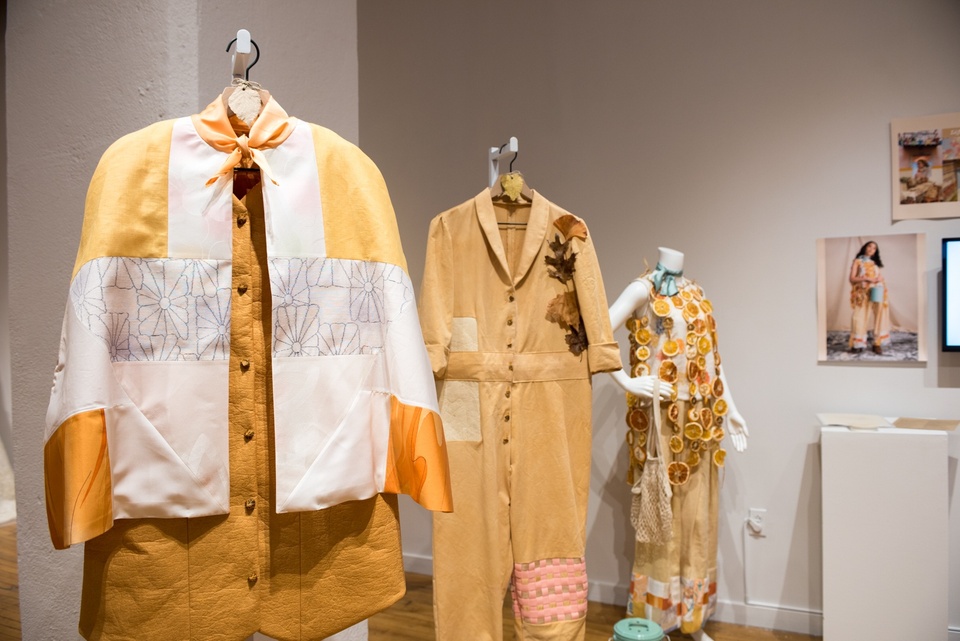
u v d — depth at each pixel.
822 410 3.00
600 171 3.30
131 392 1.10
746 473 3.11
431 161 3.60
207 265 1.15
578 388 2.01
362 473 1.20
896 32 2.87
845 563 2.66
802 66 2.99
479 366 1.92
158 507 1.10
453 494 1.92
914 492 2.58
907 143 2.85
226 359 1.16
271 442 1.21
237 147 1.18
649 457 2.49
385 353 1.24
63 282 1.76
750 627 3.08
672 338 2.57
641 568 2.69
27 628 1.89
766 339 3.07
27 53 1.80
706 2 3.13
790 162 3.02
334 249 1.21
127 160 1.12
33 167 1.80
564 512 1.95
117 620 1.09
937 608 2.57
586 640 2.92
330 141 1.26
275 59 1.79
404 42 3.65
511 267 2.04
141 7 1.61
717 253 3.13
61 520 1.02
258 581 1.18
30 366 1.83
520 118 3.43
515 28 3.43
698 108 3.15
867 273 2.91
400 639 2.93
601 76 3.29
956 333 2.76
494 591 1.88
